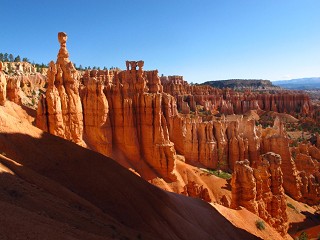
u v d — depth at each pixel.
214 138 95.38
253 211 50.22
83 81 89.25
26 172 28.58
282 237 52.44
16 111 59.00
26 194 24.34
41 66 190.50
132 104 79.19
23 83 94.94
